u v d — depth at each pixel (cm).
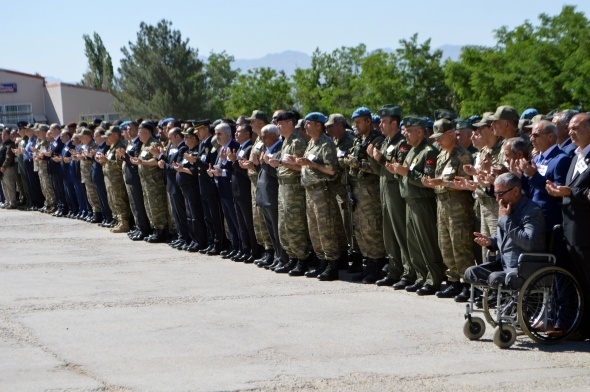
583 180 752
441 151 1005
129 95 5553
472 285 794
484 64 4059
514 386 641
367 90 5275
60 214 2120
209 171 1342
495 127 918
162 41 5538
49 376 682
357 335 814
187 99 5391
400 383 649
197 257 1397
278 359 728
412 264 1050
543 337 771
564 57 3475
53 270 1273
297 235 1180
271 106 6525
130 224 1769
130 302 1003
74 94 6431
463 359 723
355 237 1149
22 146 2306
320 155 1118
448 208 972
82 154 1892
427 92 5050
